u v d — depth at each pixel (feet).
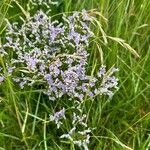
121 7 1.08
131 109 1.07
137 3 1.14
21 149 1.01
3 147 0.99
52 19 1.14
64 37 1.04
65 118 0.99
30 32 1.07
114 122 1.07
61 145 1.01
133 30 1.09
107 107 1.07
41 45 1.06
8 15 1.12
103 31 1.02
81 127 1.03
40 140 1.01
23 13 1.09
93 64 1.03
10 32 1.04
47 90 1.02
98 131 1.04
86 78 1.02
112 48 1.07
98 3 1.11
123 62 1.06
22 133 0.95
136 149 1.03
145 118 1.05
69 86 1.00
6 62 1.04
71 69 1.00
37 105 1.00
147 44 1.14
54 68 0.99
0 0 1.11
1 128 1.01
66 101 1.04
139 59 1.10
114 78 1.01
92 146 1.03
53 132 1.03
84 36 1.03
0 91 1.05
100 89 1.00
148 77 1.08
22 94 1.04
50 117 0.98
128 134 1.05
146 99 1.07
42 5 1.13
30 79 1.00
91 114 1.05
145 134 1.06
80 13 1.09
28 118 1.02
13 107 1.01
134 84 1.05
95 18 1.05
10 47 1.04
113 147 1.00
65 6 1.11
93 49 1.07
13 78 1.02
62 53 1.05
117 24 1.08
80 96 1.00
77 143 0.97
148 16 1.14
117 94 1.08
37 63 1.01
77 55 1.02
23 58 1.01
